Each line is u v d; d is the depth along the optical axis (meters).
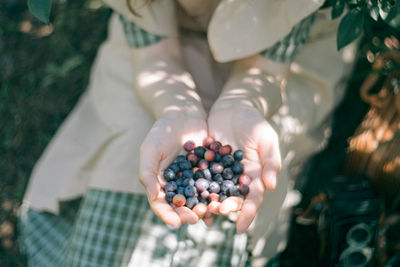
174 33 0.72
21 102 1.10
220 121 0.65
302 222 0.89
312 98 0.78
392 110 0.82
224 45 0.66
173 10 0.72
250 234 0.72
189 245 0.69
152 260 0.70
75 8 1.12
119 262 0.72
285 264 0.90
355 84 1.00
